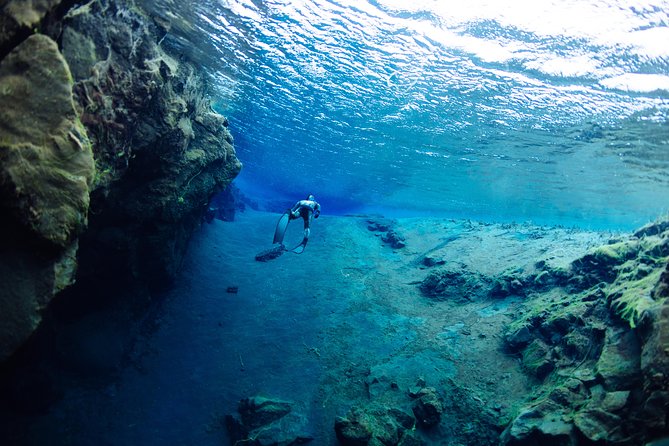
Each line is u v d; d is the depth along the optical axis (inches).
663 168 547.8
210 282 535.2
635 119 424.2
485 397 316.8
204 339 437.4
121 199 303.3
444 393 331.3
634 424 208.5
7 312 133.3
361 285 542.0
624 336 265.7
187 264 532.4
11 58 134.6
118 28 209.8
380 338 426.9
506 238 615.8
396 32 384.5
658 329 217.8
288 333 448.8
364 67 462.3
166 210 342.0
